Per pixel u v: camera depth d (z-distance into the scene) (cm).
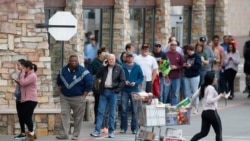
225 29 5219
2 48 3597
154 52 4178
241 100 4822
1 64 3600
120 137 3544
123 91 3609
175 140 3247
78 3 4066
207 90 3209
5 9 3594
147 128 3769
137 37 4641
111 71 3525
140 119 3259
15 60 3612
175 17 4959
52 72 4012
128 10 4462
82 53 4094
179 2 4925
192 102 3262
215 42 4656
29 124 3375
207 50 4484
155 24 4684
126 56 3625
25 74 3359
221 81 4772
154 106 3238
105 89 3519
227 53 4784
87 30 4334
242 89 5388
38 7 3625
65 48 4025
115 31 4397
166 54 4259
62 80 3434
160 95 4175
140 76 3625
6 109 3544
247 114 4278
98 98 3753
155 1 4672
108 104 3544
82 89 3441
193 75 4262
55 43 4012
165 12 4666
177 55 4256
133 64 3622
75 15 4041
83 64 4109
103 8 4369
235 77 5078
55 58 4016
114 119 3528
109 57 3522
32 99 3362
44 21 3672
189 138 3556
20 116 3381
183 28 4997
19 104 3369
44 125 3525
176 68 4234
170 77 4238
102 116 3534
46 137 3488
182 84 4306
